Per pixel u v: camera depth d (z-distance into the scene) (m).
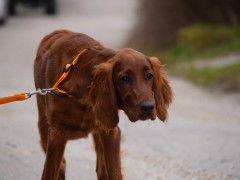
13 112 14.86
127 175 9.71
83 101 6.82
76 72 6.93
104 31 34.50
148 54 28.30
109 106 6.44
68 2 46.66
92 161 10.45
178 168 10.28
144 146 11.88
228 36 27.66
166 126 13.88
